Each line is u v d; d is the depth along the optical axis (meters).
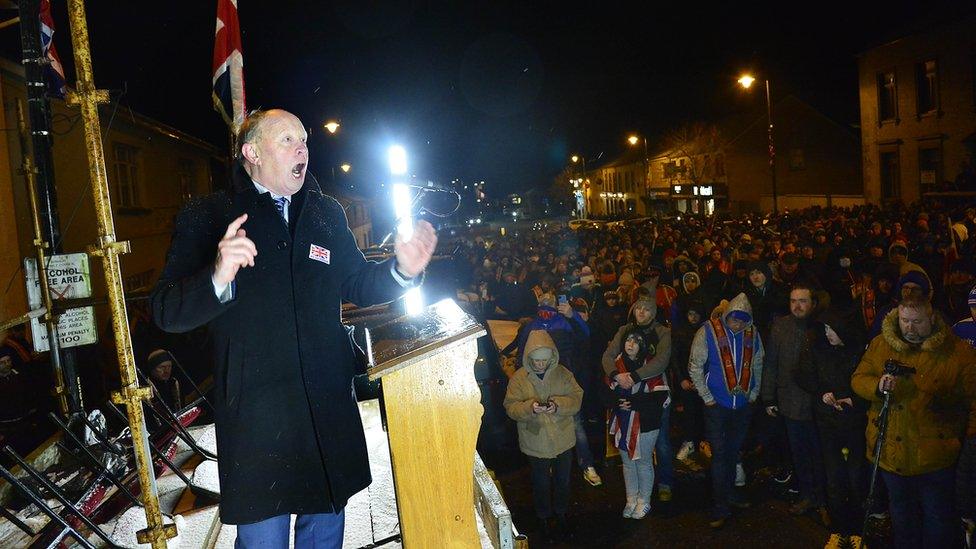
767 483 6.96
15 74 10.04
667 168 60.88
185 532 3.56
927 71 30.48
